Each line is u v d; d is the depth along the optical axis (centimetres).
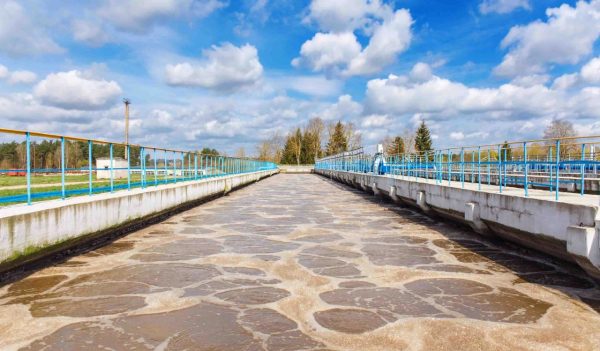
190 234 987
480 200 889
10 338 407
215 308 491
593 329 436
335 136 7975
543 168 1642
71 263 700
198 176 1800
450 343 400
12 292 545
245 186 2958
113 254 769
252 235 980
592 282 604
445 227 1109
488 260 740
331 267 687
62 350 382
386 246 860
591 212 549
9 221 557
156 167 1266
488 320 459
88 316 464
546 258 750
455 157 1582
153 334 418
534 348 390
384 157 2142
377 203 1756
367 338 411
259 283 593
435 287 581
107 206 851
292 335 417
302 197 2067
